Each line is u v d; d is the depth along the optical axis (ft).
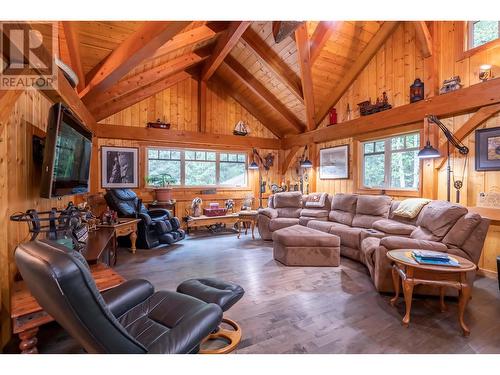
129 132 17.78
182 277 10.52
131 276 10.62
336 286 9.64
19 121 6.71
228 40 13.89
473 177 11.51
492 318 7.43
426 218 10.16
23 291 5.41
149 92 18.13
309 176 20.75
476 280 10.43
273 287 9.52
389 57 15.26
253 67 18.44
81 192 9.39
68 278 2.72
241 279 10.31
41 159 7.89
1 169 5.76
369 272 10.68
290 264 11.91
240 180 22.59
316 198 17.61
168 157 19.69
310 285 9.73
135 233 13.82
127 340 3.35
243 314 7.58
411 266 7.05
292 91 18.08
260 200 22.53
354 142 17.39
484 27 11.44
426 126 12.82
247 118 22.54
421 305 8.21
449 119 12.39
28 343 4.75
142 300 5.63
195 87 20.40
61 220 7.16
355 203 15.37
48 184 6.41
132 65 10.10
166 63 15.33
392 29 14.89
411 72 14.16
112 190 15.15
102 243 8.84
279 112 20.66
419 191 13.52
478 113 11.12
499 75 10.80
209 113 20.99
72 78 9.18
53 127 6.53
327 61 16.07
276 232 12.77
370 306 8.13
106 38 9.73
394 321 7.26
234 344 6.04
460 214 8.87
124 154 17.92
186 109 20.06
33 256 2.93
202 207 20.66
